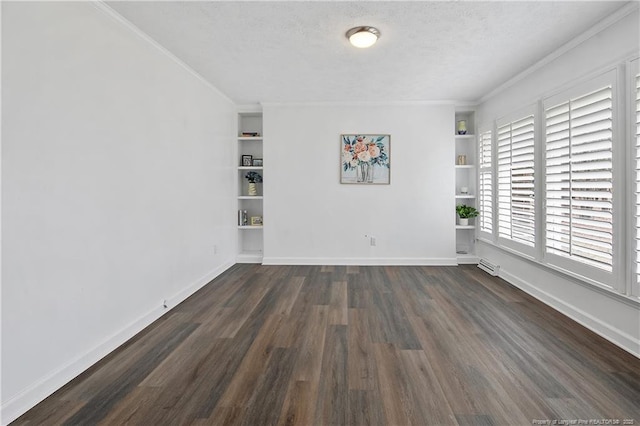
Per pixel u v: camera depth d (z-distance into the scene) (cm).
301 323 285
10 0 165
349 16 249
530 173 352
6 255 163
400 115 501
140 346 243
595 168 258
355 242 509
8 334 164
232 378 200
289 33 276
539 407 171
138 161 270
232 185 507
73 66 204
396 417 164
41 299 182
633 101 227
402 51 312
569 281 297
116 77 243
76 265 207
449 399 178
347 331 267
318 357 225
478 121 497
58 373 191
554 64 315
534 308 317
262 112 517
